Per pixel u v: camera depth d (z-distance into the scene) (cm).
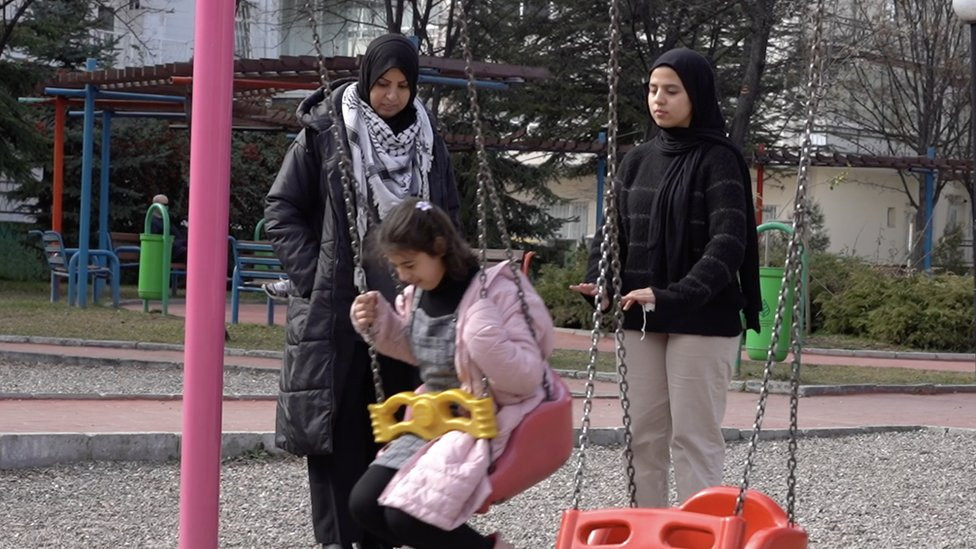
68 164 3338
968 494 920
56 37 3419
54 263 2291
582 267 2533
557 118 3506
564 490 880
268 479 882
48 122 3344
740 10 3148
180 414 1108
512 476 460
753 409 1355
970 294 2453
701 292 581
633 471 514
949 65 3756
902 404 1481
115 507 779
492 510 810
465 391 467
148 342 1719
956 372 1905
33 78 3116
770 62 3369
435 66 1727
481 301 468
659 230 609
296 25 3669
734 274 593
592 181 4738
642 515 455
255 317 2400
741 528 439
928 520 825
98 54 3569
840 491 918
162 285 2058
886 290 2538
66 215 3369
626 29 3297
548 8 3419
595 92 3478
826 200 4584
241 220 3572
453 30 3192
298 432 584
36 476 861
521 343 464
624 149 2564
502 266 477
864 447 1134
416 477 454
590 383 490
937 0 3750
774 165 3241
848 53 3494
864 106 4009
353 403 593
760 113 3488
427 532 457
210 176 527
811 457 1069
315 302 589
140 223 3456
